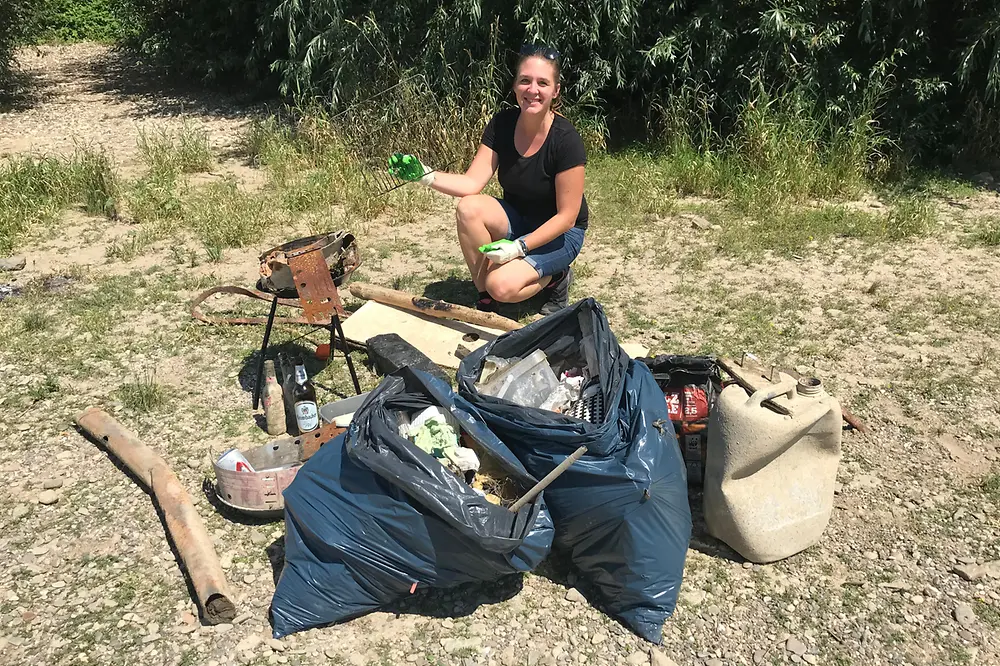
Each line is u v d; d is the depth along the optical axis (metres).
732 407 3.32
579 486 3.13
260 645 3.06
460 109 8.69
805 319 5.36
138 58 15.44
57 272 6.16
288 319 5.31
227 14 13.00
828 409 3.30
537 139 4.87
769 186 7.62
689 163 8.17
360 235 6.94
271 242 6.82
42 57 16.30
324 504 3.12
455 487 2.96
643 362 3.83
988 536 3.55
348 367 4.76
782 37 8.44
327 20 10.36
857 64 8.90
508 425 3.24
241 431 4.26
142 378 4.72
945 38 9.01
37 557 3.47
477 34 9.40
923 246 6.56
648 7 9.36
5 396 4.57
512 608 3.22
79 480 3.93
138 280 5.99
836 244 6.59
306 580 3.12
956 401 4.46
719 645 3.08
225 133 10.62
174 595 3.28
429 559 3.06
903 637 3.10
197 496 3.80
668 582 3.14
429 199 7.77
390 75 9.41
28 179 7.59
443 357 4.82
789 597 3.27
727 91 9.01
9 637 3.09
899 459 4.02
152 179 7.95
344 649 3.04
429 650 3.05
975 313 5.41
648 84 9.83
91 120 11.38
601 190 7.96
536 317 5.40
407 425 3.29
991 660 3.01
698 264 6.20
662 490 3.10
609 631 3.14
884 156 8.34
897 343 5.05
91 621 3.16
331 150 8.61
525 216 5.21
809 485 3.42
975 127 8.47
